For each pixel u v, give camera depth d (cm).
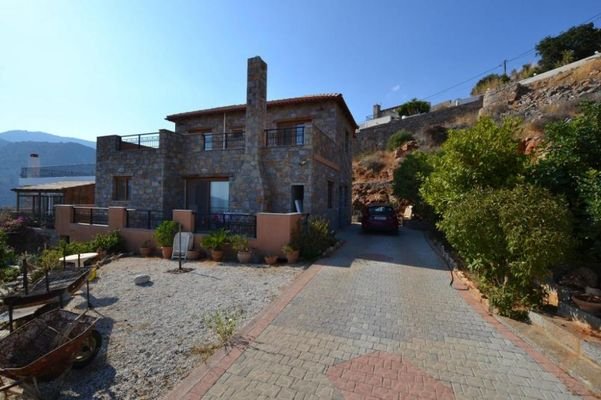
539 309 462
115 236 1091
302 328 434
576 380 314
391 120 3578
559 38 2822
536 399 287
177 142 1398
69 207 1288
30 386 295
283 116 1478
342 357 358
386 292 592
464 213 516
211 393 295
